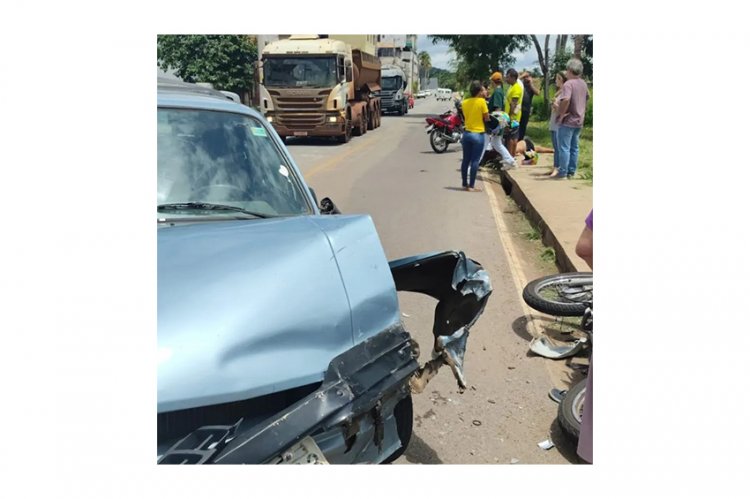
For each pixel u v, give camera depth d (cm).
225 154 300
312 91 1750
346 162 1386
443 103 5816
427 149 1669
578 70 1023
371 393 212
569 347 440
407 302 518
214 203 282
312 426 193
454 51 2655
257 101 2489
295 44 1778
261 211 289
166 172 282
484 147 1040
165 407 184
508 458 317
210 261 218
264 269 217
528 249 714
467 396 376
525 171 1163
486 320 492
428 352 429
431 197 984
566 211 793
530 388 387
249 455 183
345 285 228
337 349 216
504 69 2625
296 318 210
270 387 197
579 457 316
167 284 206
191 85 361
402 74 3556
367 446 226
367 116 2316
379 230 767
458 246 705
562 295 469
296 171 326
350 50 2028
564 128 1054
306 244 234
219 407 202
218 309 201
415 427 340
